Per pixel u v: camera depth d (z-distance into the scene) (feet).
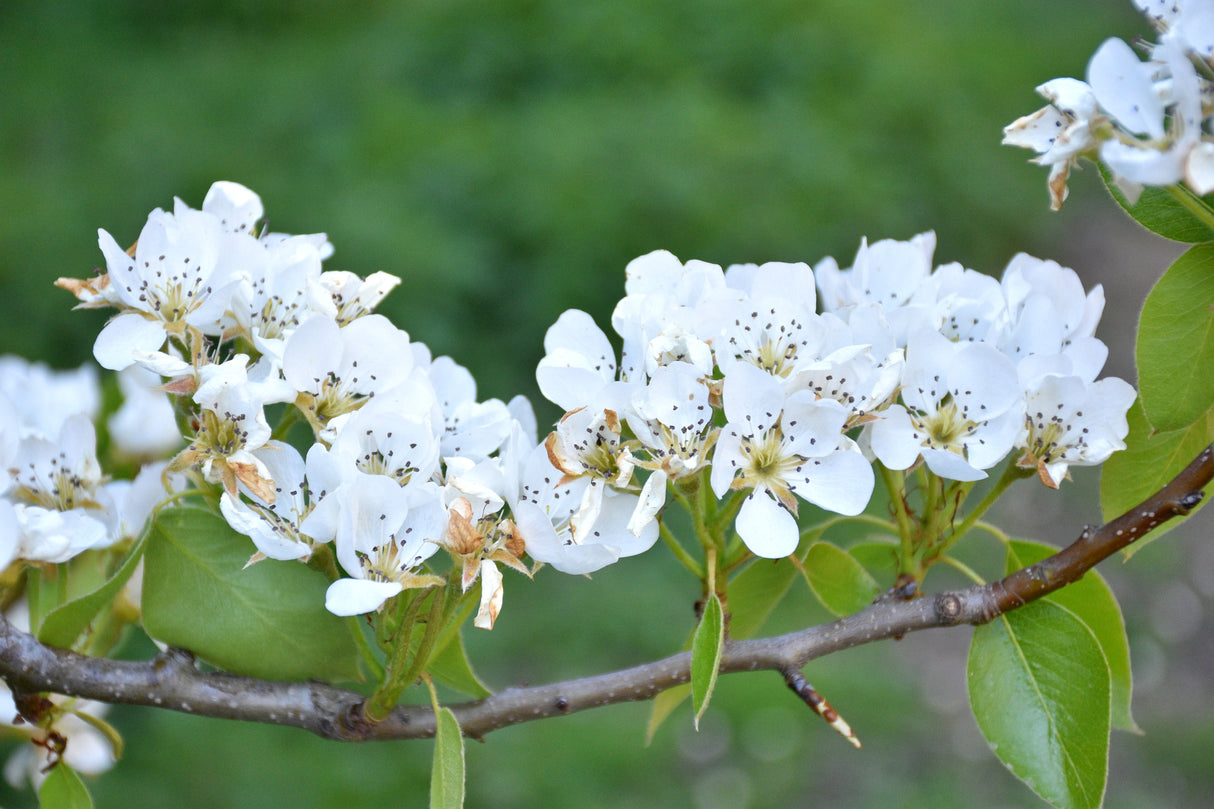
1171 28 2.16
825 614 6.71
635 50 10.91
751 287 2.33
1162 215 2.27
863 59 11.58
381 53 10.84
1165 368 2.27
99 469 2.39
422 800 5.98
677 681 2.32
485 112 10.19
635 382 2.27
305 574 2.30
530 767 6.25
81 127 9.28
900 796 6.32
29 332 7.27
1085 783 2.27
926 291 2.35
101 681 2.28
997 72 12.80
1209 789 6.45
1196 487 2.27
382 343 2.27
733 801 6.27
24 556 2.27
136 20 11.23
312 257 2.31
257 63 10.51
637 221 8.89
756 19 11.64
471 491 2.21
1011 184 11.71
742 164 9.58
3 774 4.86
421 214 8.51
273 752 5.99
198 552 2.30
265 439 2.24
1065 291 2.36
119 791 5.57
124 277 2.28
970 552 7.63
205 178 8.55
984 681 2.31
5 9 10.82
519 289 8.57
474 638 6.65
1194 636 7.80
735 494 2.28
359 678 2.31
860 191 9.98
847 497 2.25
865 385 2.26
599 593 7.04
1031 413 2.30
